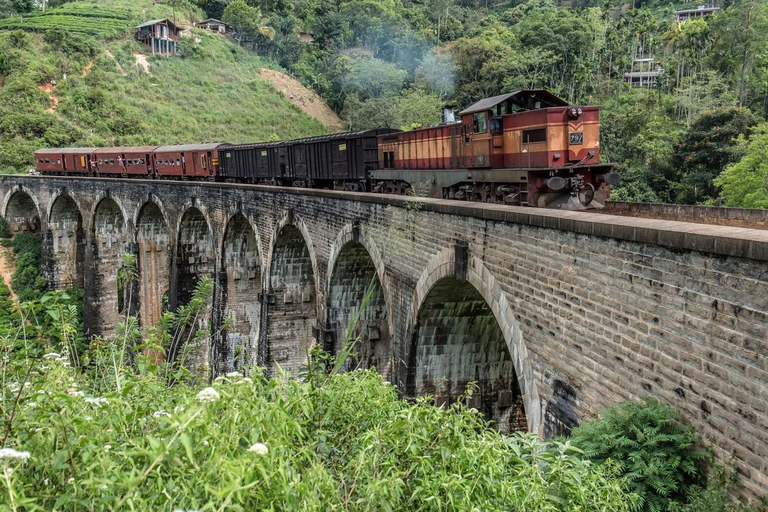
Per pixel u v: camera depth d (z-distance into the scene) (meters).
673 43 76.38
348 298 25.14
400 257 19.44
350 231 22.83
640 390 10.36
